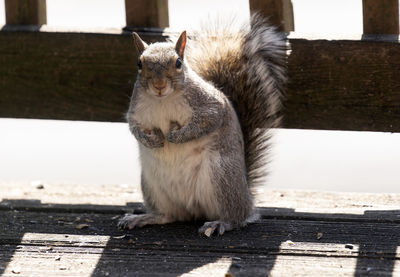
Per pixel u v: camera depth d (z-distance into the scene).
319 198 11.45
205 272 8.59
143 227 10.25
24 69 11.59
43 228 10.11
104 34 11.33
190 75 9.78
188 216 10.53
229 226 9.91
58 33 11.41
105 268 8.77
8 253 9.27
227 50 11.09
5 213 10.81
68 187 12.17
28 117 11.73
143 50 9.80
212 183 9.85
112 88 11.47
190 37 11.22
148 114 9.81
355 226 9.99
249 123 10.97
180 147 9.88
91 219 10.59
